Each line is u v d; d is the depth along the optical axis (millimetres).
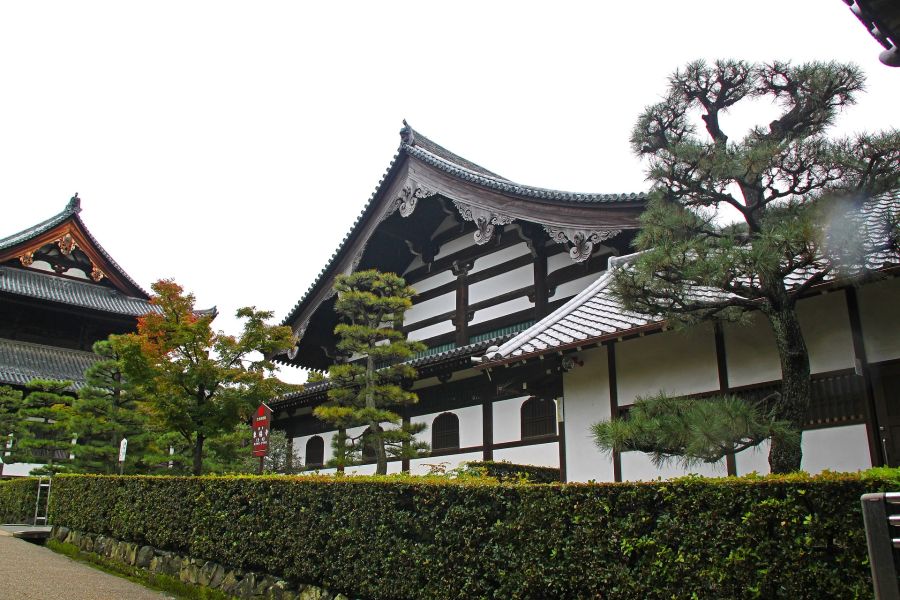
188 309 17734
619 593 5691
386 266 27719
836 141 6738
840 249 6254
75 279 40031
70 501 16016
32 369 34281
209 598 10258
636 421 7254
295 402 26109
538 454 18156
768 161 6852
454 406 20969
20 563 12633
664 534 5523
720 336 10727
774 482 5020
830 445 9469
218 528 10656
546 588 6211
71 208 39781
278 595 9242
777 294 7207
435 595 7152
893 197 7273
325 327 28844
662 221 7387
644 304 7703
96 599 9906
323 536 8719
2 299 35438
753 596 4941
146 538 12492
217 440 18875
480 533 6875
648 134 8039
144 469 23188
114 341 17109
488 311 22953
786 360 7184
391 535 7816
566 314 13203
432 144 27422
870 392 9227
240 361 17734
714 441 6574
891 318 9203
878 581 3639
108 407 22594
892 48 6383
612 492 5949
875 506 3721
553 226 19344
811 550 4750
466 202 21953
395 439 18188
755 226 7273
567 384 12539
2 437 25781
